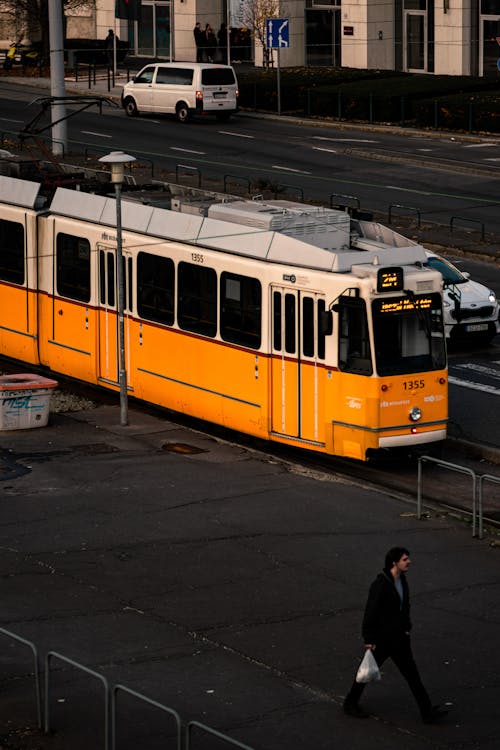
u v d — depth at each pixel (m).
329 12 133.88
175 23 140.62
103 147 96.69
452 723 26.00
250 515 38.94
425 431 42.94
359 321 41.88
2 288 56.28
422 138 101.81
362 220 47.78
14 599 32.62
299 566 34.88
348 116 108.69
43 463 43.88
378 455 42.28
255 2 129.62
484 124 101.75
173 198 52.12
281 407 44.31
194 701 26.81
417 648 29.73
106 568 34.75
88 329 51.97
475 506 38.50
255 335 44.72
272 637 30.27
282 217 45.41
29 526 37.97
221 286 45.91
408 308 42.19
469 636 30.42
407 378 42.28
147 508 39.47
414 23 127.69
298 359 43.47
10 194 55.72
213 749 24.69
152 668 28.50
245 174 88.81
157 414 51.09
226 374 46.09
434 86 108.19
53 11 90.88
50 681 27.78
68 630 30.66
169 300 48.22
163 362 48.84
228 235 46.00
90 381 52.34
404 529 37.91
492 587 33.53
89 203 52.12
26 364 58.50
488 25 122.19
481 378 53.41
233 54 137.62
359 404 42.06
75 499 40.31
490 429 47.31
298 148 98.19
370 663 25.64
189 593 33.03
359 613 31.72
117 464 43.84
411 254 43.66
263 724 25.80
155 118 110.25
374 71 118.88
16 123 105.75
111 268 50.62
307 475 43.00
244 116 112.06
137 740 25.08
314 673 28.31
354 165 92.56
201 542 36.66
